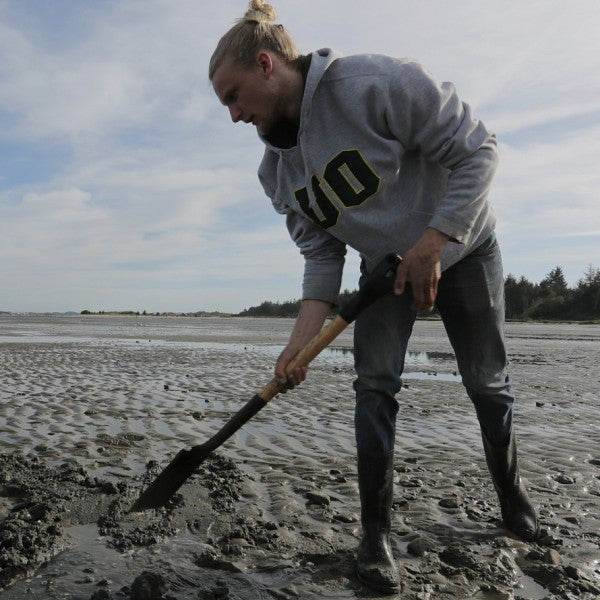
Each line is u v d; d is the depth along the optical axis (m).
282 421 5.42
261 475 3.75
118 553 2.62
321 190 2.51
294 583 2.38
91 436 4.74
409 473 3.85
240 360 11.26
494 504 3.26
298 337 2.78
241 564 2.53
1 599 2.25
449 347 15.16
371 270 2.67
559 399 6.84
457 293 2.68
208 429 5.08
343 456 4.23
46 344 15.48
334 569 2.50
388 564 2.42
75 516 2.98
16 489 3.31
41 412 5.72
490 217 2.64
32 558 2.53
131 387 7.47
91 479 3.45
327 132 2.41
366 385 2.58
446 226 2.30
